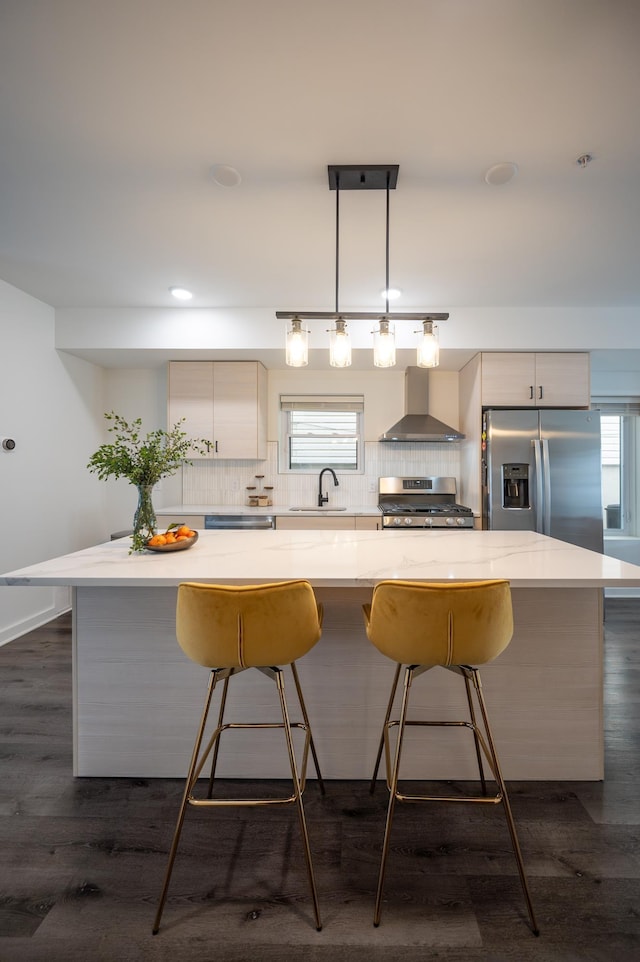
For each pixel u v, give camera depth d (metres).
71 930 1.17
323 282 3.01
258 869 1.35
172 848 1.21
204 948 1.13
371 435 4.38
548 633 1.72
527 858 1.38
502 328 3.49
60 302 3.45
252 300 3.37
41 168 1.87
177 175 1.91
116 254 2.64
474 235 2.39
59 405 3.66
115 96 1.50
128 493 4.35
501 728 1.73
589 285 3.05
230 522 3.79
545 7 1.21
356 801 1.63
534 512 3.51
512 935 1.16
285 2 1.20
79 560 1.63
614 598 4.10
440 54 1.34
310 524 3.78
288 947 1.14
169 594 1.74
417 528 3.69
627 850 1.41
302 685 1.74
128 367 4.26
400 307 3.48
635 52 1.33
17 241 2.49
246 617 1.20
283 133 1.66
